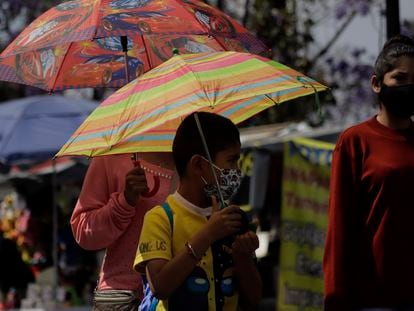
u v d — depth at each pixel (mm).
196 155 5629
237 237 5426
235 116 6812
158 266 5477
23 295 19453
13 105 19625
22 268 19422
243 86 5555
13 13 23969
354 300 6500
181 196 5691
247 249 5426
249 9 20844
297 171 13383
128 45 7836
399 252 6387
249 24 20828
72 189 19422
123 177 6965
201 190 5648
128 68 7574
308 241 13344
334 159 6656
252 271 5586
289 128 17125
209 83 5562
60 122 18922
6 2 23828
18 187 19359
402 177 6391
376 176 6430
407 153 6445
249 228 5484
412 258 6383
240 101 6863
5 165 18953
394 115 6523
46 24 6918
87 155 5992
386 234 6406
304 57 20438
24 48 6734
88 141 5680
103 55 7887
